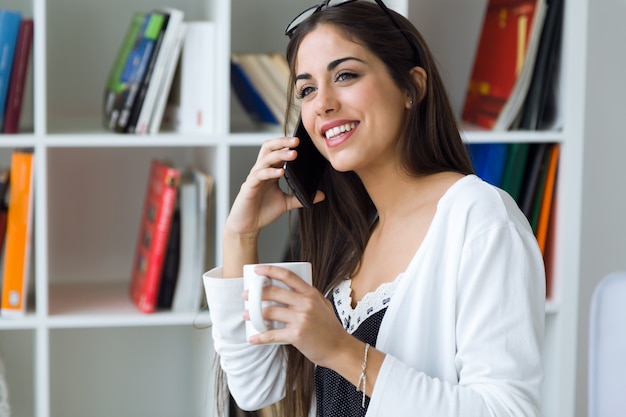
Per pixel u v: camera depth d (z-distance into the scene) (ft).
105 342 10.16
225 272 5.81
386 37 5.10
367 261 5.42
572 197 8.78
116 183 9.88
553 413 8.95
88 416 10.19
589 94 10.59
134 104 8.31
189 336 10.27
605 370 6.37
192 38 8.34
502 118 8.79
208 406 8.79
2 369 9.09
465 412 4.41
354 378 4.51
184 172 9.71
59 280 9.85
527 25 8.67
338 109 5.05
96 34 9.59
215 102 8.39
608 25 10.52
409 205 5.23
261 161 5.54
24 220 8.21
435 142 5.26
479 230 4.72
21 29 8.14
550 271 8.98
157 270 8.47
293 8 9.79
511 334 4.57
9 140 8.03
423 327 4.83
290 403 5.80
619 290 6.37
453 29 10.00
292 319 4.48
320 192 5.70
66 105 9.60
